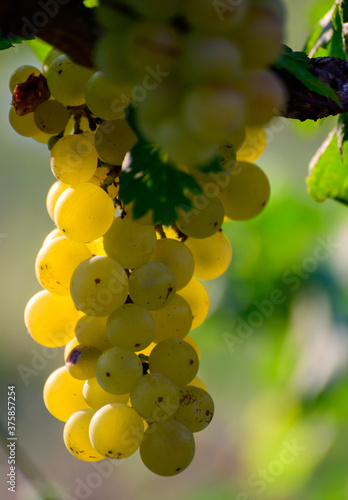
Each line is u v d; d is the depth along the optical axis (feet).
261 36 1.12
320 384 2.83
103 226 1.36
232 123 1.10
